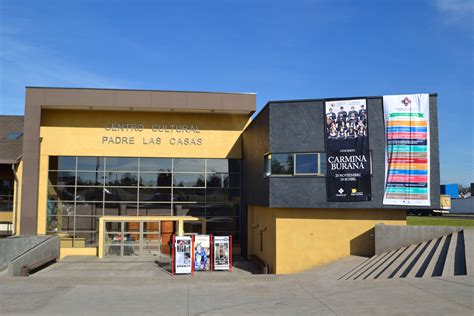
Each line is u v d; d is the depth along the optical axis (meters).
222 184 29.84
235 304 10.16
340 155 20.25
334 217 20.50
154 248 27.95
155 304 10.27
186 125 29.86
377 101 20.20
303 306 9.77
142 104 27.92
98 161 29.22
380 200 19.88
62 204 28.77
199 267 21.83
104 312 9.52
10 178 29.77
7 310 9.71
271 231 21.70
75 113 29.27
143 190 29.31
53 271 22.59
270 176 20.59
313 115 20.64
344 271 17.67
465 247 14.12
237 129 30.17
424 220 35.94
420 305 9.25
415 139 19.86
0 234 28.95
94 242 28.72
